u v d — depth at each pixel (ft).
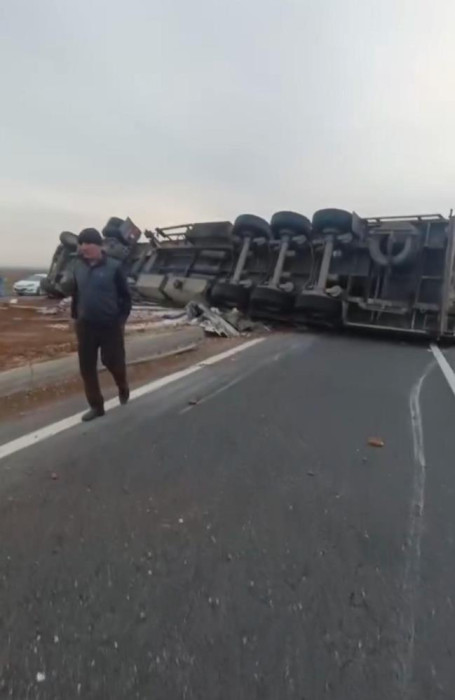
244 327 41.34
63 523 9.11
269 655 6.18
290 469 12.07
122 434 14.08
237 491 10.76
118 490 10.56
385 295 41.65
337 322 41.50
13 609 6.79
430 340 40.98
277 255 46.37
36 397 17.39
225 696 5.54
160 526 9.17
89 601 7.04
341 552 8.54
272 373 23.88
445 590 7.57
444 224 40.06
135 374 22.41
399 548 8.71
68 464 11.79
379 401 19.10
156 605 7.02
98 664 5.92
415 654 6.26
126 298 15.66
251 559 8.23
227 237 50.08
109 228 59.31
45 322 40.70
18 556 8.02
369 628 6.72
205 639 6.41
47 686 5.56
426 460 12.92
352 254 43.45
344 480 11.53
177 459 12.42
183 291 50.16
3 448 12.57
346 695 5.60
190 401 18.03
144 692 5.55
